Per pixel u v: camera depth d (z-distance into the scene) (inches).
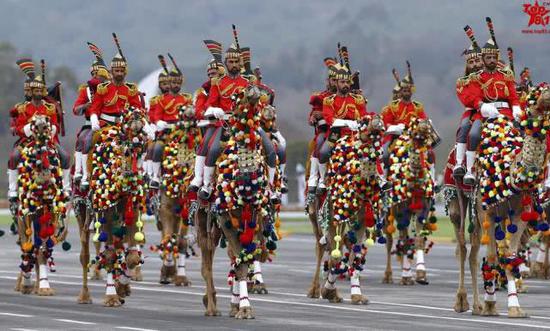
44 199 2365.9
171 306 2222.0
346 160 2213.3
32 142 2374.5
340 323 1973.4
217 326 1923.0
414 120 2699.3
